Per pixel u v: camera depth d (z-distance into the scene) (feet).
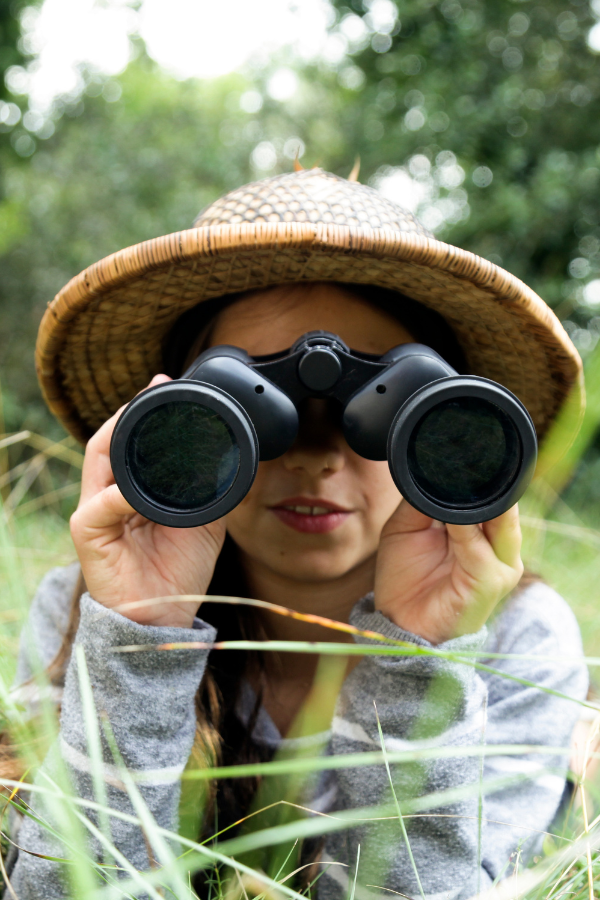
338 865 3.09
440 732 2.90
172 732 2.94
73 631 3.90
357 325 3.52
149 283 3.37
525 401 4.04
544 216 18.08
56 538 7.56
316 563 3.55
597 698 4.44
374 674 3.09
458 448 2.75
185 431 2.71
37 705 3.53
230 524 3.66
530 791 3.31
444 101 20.39
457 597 3.01
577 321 15.28
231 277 3.38
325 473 3.41
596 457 14.20
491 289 3.20
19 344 19.57
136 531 3.13
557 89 19.34
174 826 2.94
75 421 4.32
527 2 20.03
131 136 22.00
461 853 2.85
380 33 23.07
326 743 3.60
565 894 2.49
